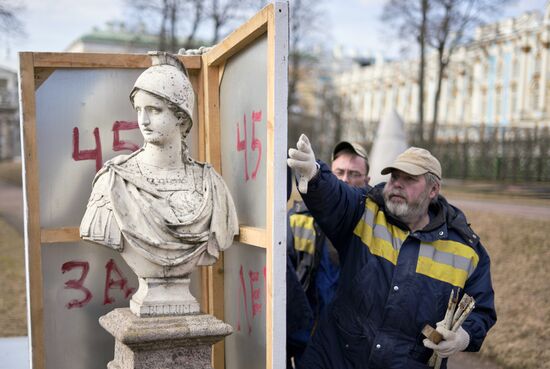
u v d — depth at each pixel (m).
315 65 43.62
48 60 2.90
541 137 16.78
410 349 2.82
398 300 2.82
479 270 2.90
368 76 45.72
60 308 3.00
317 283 3.46
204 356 2.57
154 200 2.56
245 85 2.88
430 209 3.02
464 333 2.67
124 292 3.09
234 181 3.04
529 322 6.11
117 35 33.53
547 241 8.37
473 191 14.82
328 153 29.89
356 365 2.94
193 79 3.31
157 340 2.46
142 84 2.57
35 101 2.92
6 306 7.55
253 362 2.91
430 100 37.22
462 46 26.38
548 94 27.16
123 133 3.13
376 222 2.99
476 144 19.36
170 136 2.63
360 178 3.76
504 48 30.69
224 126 3.18
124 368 2.58
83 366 3.04
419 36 20.03
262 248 2.77
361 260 2.96
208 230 2.62
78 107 3.05
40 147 2.98
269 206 2.38
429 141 20.64
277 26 2.28
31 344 2.80
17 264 9.84
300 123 35.00
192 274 3.31
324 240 3.43
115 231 2.52
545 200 12.52
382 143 7.18
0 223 13.54
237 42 2.78
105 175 2.60
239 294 3.06
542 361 5.34
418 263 2.84
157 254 2.53
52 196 2.99
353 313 2.94
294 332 3.37
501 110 31.02
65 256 3.00
